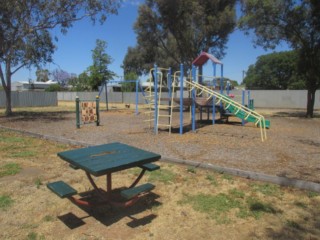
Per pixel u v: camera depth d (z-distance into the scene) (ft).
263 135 33.86
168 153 23.67
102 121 48.96
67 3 54.44
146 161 13.14
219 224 12.04
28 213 13.11
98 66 133.18
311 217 12.60
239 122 48.52
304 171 18.76
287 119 57.93
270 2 58.85
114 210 13.39
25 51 59.06
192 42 77.00
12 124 45.06
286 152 24.57
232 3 74.28
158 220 12.44
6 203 14.05
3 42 54.08
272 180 16.88
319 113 77.66
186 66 79.66
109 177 13.53
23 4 49.83
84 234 11.35
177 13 72.08
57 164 20.84
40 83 231.71
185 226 11.91
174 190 15.65
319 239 10.87
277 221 12.23
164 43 88.22
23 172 18.97
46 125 43.42
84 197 14.84
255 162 20.95
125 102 131.75
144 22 76.95
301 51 62.39
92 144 26.86
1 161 21.61
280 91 108.06
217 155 23.07
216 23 71.77
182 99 33.53
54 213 13.12
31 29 53.83
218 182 16.90
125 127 40.32
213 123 44.50
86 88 166.61
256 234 11.25
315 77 61.67
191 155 22.98
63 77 228.63
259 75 207.92
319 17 57.98
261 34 64.90
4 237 11.12
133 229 11.75
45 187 16.20
